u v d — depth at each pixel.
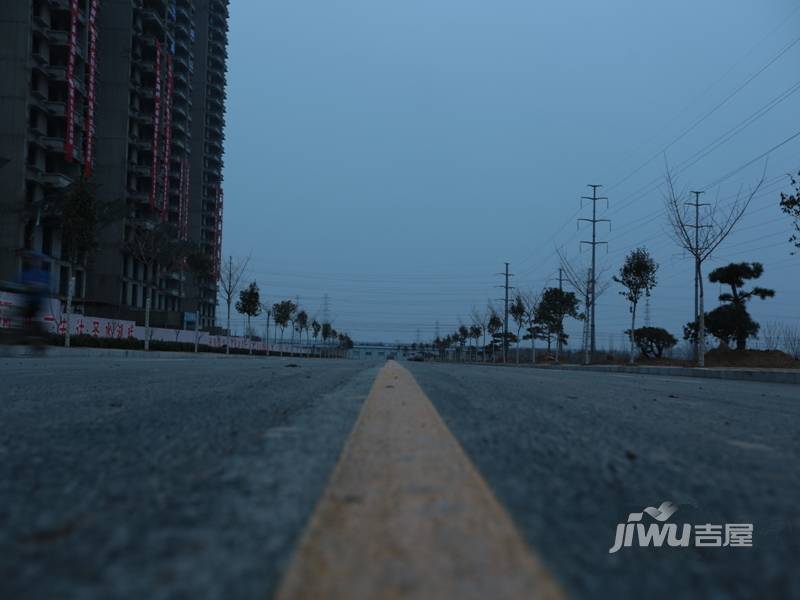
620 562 2.23
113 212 65.19
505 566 2.08
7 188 56.75
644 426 5.65
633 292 39.47
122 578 1.99
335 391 8.55
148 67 79.44
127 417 5.59
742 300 41.03
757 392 12.56
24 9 57.88
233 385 9.48
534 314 72.81
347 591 1.87
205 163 112.69
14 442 4.33
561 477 3.41
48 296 24.72
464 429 5.06
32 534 2.41
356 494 2.93
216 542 2.30
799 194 22.41
